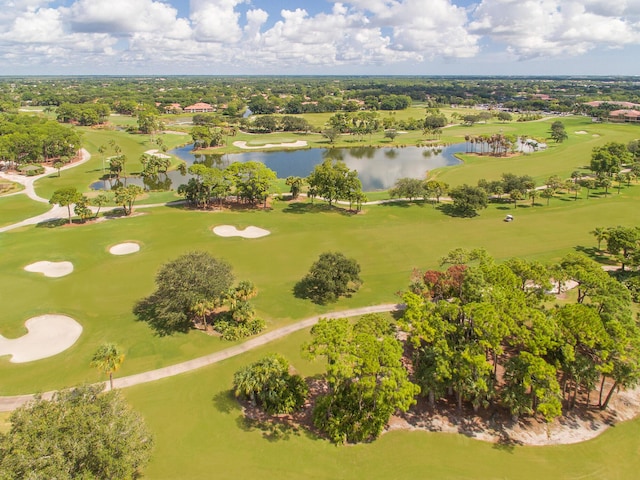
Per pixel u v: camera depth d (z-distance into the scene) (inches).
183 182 5625.0
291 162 6993.1
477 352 1571.1
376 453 1475.1
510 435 1550.2
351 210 4252.0
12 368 1919.3
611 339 1514.5
